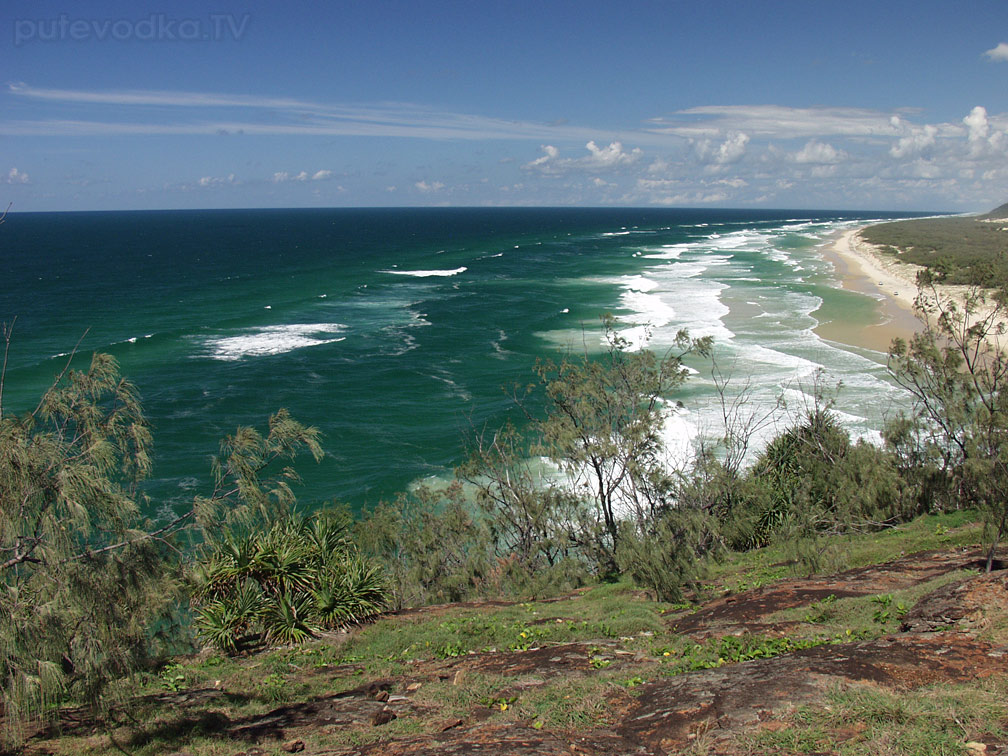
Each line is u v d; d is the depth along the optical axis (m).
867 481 19.83
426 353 47.00
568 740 6.79
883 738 5.95
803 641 9.32
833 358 40.88
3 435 7.30
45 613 7.21
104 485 7.70
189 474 28.77
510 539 20.84
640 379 19.50
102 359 8.78
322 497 27.33
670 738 6.60
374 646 11.72
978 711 6.19
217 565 12.42
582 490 23.05
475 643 11.53
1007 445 16.64
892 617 9.91
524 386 39.69
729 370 38.56
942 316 23.06
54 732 8.21
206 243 144.50
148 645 9.52
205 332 52.94
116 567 7.86
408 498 26.97
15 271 89.19
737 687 7.35
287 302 65.81
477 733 7.02
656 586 14.26
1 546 7.54
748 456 27.03
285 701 9.39
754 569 16.28
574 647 10.50
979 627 8.23
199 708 8.96
